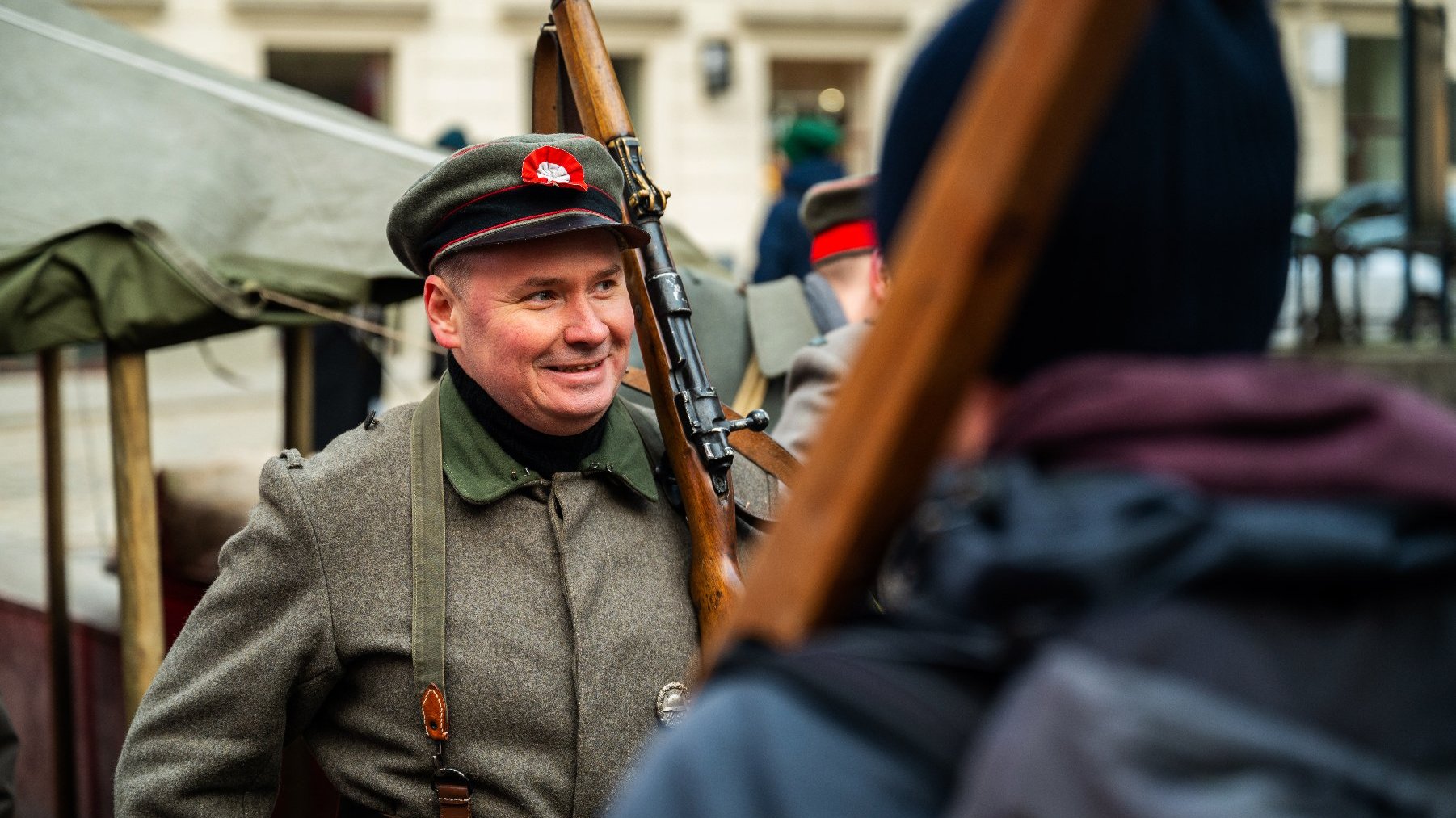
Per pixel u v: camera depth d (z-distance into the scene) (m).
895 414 0.57
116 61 2.98
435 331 1.65
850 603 0.62
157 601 2.71
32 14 3.06
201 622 1.58
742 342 2.79
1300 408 0.57
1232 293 0.66
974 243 0.54
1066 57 0.52
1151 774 0.50
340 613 1.56
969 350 0.56
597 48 1.77
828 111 15.31
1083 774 0.51
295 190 2.95
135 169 2.77
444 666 1.54
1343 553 0.54
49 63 2.93
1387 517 0.56
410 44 13.83
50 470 3.16
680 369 1.66
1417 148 6.05
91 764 3.08
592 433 1.66
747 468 1.76
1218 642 0.55
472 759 1.53
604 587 1.60
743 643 0.62
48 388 3.18
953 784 0.56
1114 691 0.52
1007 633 0.58
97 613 3.13
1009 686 0.57
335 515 1.57
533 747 1.54
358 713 1.58
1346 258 6.92
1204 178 0.64
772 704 0.59
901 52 15.09
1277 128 0.67
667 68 14.55
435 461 1.60
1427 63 6.08
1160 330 0.64
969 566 0.59
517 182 1.58
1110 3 0.51
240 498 2.85
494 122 14.06
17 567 3.82
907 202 0.68
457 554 1.58
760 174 14.84
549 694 1.54
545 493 1.62
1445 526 0.56
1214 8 0.66
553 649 1.56
